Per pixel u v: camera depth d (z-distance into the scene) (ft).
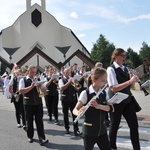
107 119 25.80
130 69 17.31
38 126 21.36
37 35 144.77
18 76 26.91
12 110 39.52
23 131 25.93
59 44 151.23
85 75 30.63
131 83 15.53
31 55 104.94
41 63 135.95
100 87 12.96
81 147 20.17
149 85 17.30
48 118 32.53
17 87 26.94
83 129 13.00
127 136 22.72
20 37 141.69
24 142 22.00
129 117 16.61
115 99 13.20
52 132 25.13
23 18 142.51
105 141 12.98
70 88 23.86
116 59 16.74
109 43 158.40
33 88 21.36
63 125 28.25
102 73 12.69
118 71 16.43
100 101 12.83
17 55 139.23
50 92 29.40
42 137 21.31
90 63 105.09
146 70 117.60
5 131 26.00
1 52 142.72
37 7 145.18
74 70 37.42
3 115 35.12
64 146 20.53
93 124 12.73
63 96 23.91
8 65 104.37
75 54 106.73
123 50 16.69
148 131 24.17
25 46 142.31
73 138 22.80
